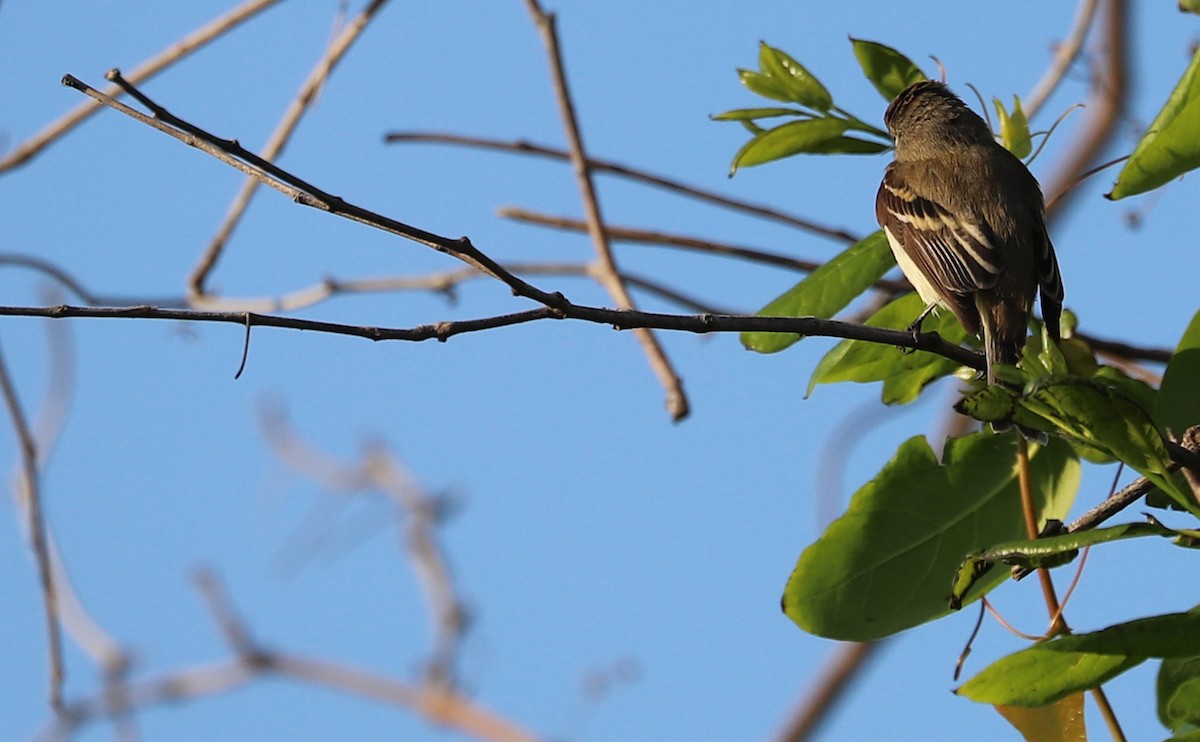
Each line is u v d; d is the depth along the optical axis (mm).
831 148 10500
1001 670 7398
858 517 9500
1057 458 9688
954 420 12172
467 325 7984
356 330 7887
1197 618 7219
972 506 9555
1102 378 10094
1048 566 8023
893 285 13633
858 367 10242
